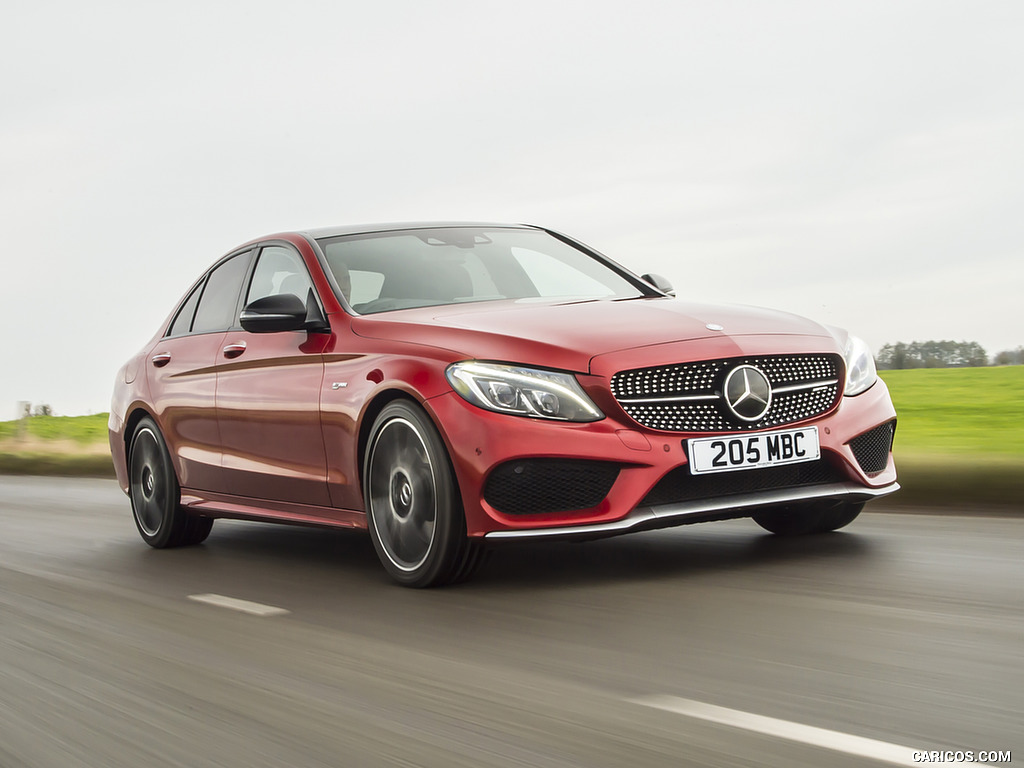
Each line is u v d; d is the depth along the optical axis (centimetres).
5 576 542
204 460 578
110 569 555
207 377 574
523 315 459
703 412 424
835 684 280
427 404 423
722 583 417
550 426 408
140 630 400
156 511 626
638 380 417
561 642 343
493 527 411
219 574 522
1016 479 618
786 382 440
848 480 449
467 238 575
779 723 252
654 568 456
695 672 300
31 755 267
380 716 277
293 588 470
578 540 415
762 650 318
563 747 245
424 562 436
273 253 569
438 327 452
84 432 1914
